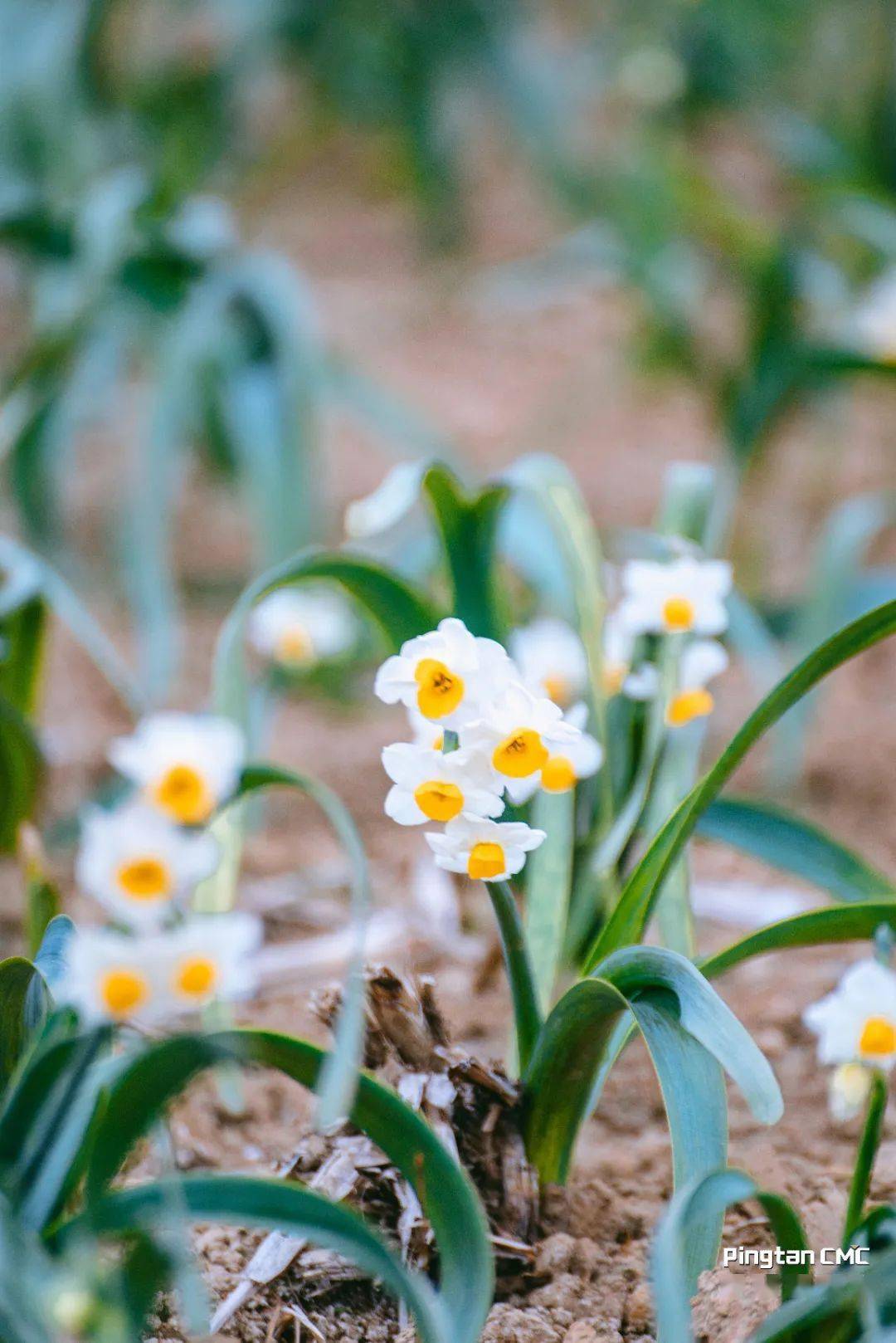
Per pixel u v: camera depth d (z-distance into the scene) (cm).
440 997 128
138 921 89
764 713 99
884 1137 115
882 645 218
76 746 180
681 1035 98
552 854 109
